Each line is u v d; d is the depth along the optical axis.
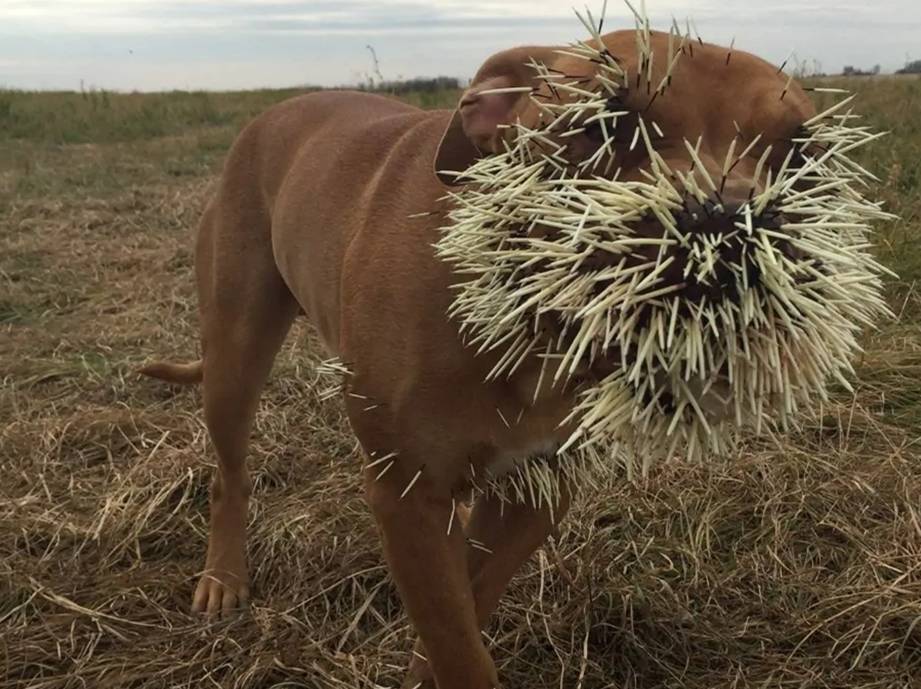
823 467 1.19
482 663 0.75
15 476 1.32
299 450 1.36
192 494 1.26
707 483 1.16
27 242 2.57
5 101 5.89
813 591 0.99
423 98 4.69
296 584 1.06
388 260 0.73
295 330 1.83
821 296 0.50
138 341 1.83
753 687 0.88
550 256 0.51
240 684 0.91
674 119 0.55
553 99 0.58
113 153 4.49
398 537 0.74
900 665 0.91
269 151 1.07
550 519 0.83
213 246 1.08
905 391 1.36
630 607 0.96
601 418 0.55
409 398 0.71
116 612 1.03
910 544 1.04
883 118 3.15
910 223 1.84
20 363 1.70
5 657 0.95
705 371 0.50
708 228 0.47
